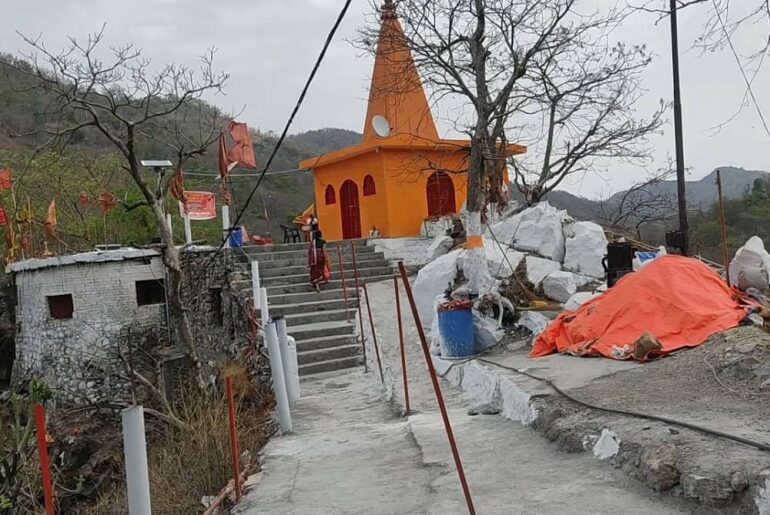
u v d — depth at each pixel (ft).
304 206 123.75
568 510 14.23
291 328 45.19
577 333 28.40
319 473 20.49
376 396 32.76
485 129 35.50
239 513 17.99
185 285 58.18
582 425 18.16
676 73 38.14
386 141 62.54
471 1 35.78
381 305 48.39
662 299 26.53
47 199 81.05
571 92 42.14
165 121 69.46
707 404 17.78
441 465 18.93
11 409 44.62
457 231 49.52
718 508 12.97
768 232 54.60
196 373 45.78
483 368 27.37
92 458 46.62
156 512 22.13
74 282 59.52
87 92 43.57
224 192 56.13
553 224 41.34
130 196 79.51
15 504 32.78
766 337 22.12
